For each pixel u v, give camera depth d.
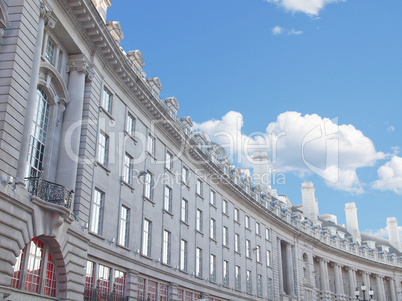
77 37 23.77
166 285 32.56
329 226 80.69
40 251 19.67
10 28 18.44
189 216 37.44
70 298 20.81
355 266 76.75
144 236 30.06
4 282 16.50
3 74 17.73
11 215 16.91
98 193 25.25
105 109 26.80
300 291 59.88
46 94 22.11
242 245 47.38
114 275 26.05
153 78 34.88
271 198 63.84
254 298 47.34
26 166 19.81
